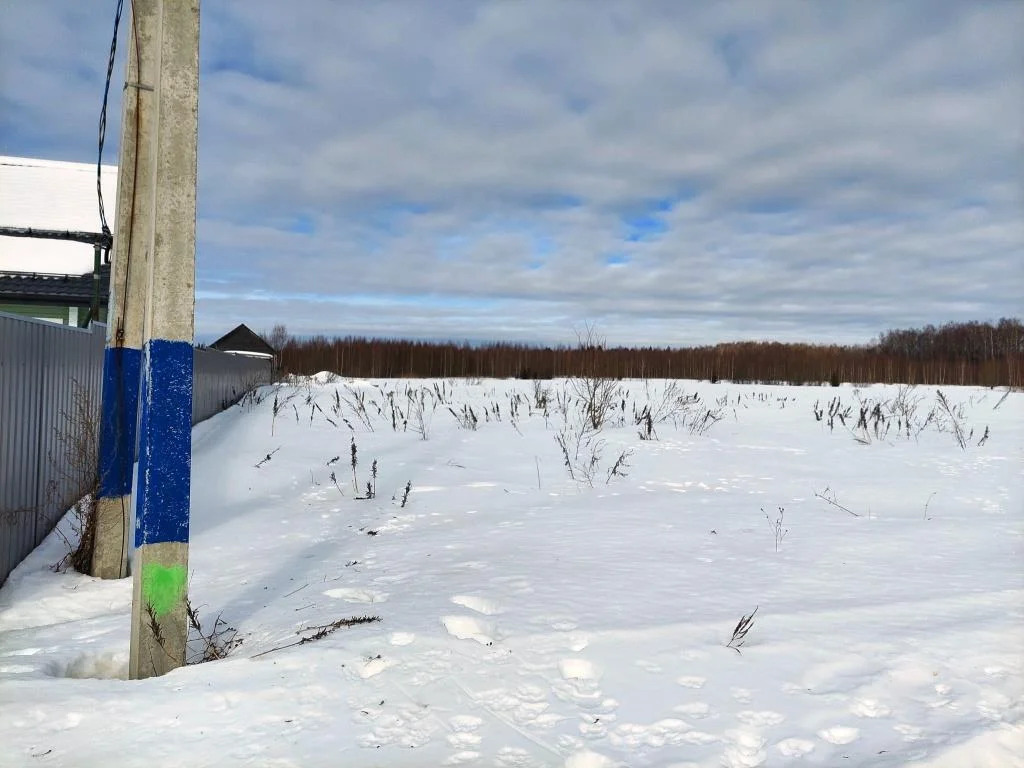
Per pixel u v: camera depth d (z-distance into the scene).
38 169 20.36
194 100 3.72
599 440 11.53
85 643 3.93
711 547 5.47
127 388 5.60
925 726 2.77
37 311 16.97
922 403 17.66
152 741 2.70
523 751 2.64
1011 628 3.66
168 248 3.65
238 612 4.45
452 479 8.95
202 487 8.39
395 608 4.12
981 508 7.29
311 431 12.23
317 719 2.86
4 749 2.62
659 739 2.71
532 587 4.45
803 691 3.05
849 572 4.75
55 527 6.29
